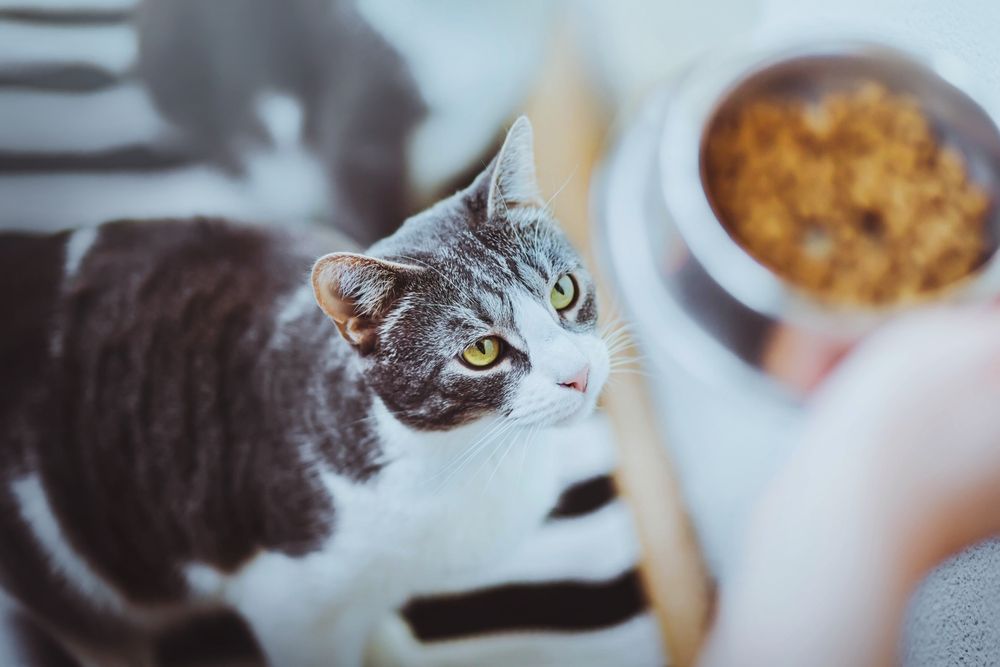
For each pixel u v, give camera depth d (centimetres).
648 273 55
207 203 54
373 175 55
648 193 56
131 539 51
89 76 56
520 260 47
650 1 59
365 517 49
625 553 53
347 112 56
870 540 38
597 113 58
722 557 53
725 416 54
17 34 57
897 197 52
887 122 53
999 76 55
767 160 53
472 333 46
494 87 57
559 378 47
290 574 51
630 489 54
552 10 58
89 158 55
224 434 50
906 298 51
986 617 48
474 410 47
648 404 54
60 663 52
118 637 53
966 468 39
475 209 48
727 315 52
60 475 51
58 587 52
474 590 53
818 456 40
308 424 48
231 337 50
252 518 50
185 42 57
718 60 54
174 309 51
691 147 52
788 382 53
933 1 56
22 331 52
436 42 57
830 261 52
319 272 43
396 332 46
